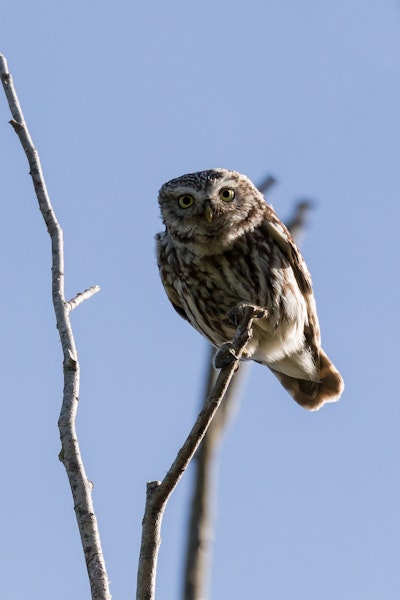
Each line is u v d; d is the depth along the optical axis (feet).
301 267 40.78
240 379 28.48
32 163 29.37
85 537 21.22
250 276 39.63
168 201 40.55
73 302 26.76
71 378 24.25
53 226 28.04
